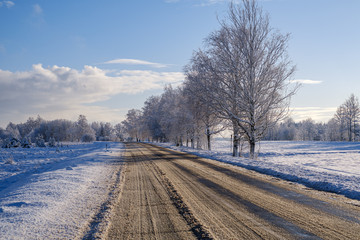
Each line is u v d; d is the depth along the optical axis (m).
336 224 5.03
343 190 8.06
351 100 70.81
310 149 47.81
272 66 21.44
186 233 4.68
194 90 24.62
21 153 36.94
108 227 5.07
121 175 12.20
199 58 23.83
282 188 8.75
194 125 35.75
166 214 5.90
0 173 17.19
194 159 19.69
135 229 4.94
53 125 119.44
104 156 23.75
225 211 6.04
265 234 4.53
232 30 21.61
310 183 9.62
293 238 4.32
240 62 21.50
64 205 6.70
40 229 4.92
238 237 4.41
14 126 163.38
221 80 21.77
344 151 39.59
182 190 8.49
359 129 71.38
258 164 15.06
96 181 10.61
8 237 4.45
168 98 51.59
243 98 21.56
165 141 73.56
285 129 119.88
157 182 10.12
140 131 102.06
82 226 5.16
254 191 8.27
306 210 6.05
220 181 10.16
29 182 10.66
